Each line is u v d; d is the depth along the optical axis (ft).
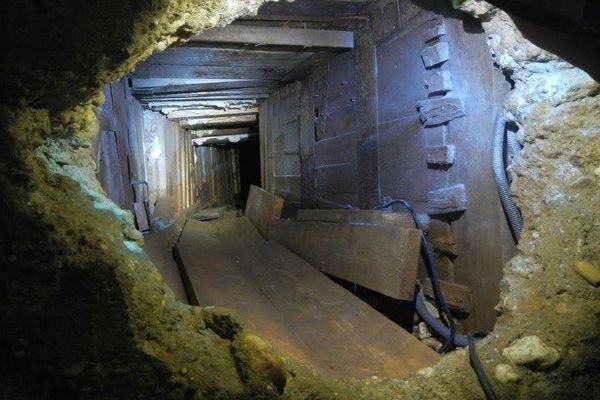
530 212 6.42
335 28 11.46
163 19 5.66
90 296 3.98
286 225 13.87
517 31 6.29
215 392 3.99
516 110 6.72
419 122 9.12
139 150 16.12
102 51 4.75
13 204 3.92
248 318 7.91
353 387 5.09
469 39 7.57
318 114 14.80
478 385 4.89
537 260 5.88
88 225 4.50
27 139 4.55
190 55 12.11
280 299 9.33
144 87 14.79
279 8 9.80
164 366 3.90
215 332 4.82
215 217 26.73
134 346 3.92
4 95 4.38
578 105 6.23
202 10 6.78
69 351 3.66
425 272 9.23
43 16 4.21
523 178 6.67
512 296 5.85
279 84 17.30
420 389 5.10
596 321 4.95
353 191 12.48
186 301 9.80
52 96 4.87
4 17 4.07
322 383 4.86
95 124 6.60
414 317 9.25
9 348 3.49
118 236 5.08
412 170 9.48
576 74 6.13
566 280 5.37
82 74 4.83
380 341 7.07
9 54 4.20
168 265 11.76
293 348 6.93
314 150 15.31
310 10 10.07
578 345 4.85
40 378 3.51
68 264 3.97
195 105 19.62
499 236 7.25
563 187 6.07
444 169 8.48
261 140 22.31
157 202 18.04
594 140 6.00
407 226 9.19
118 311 4.04
